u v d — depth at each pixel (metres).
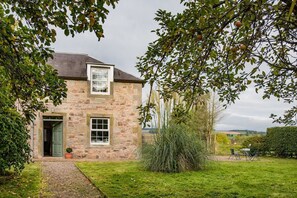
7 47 3.36
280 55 3.86
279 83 4.83
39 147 14.28
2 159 6.54
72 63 15.95
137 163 11.07
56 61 15.71
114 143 15.41
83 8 2.71
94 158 15.03
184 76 3.93
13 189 6.34
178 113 4.64
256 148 19.06
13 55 3.49
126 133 15.62
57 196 5.95
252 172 9.77
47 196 5.93
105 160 14.14
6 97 4.71
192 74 3.99
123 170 9.98
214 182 7.77
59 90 4.14
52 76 4.01
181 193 6.38
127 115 15.73
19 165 7.09
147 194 6.22
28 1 2.82
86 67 15.82
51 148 16.02
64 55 16.41
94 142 15.31
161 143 9.97
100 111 15.35
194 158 10.10
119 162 12.93
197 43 3.39
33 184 7.08
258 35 3.03
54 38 3.03
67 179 8.06
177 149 9.93
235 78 4.48
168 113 10.43
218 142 22.81
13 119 6.54
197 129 17.66
